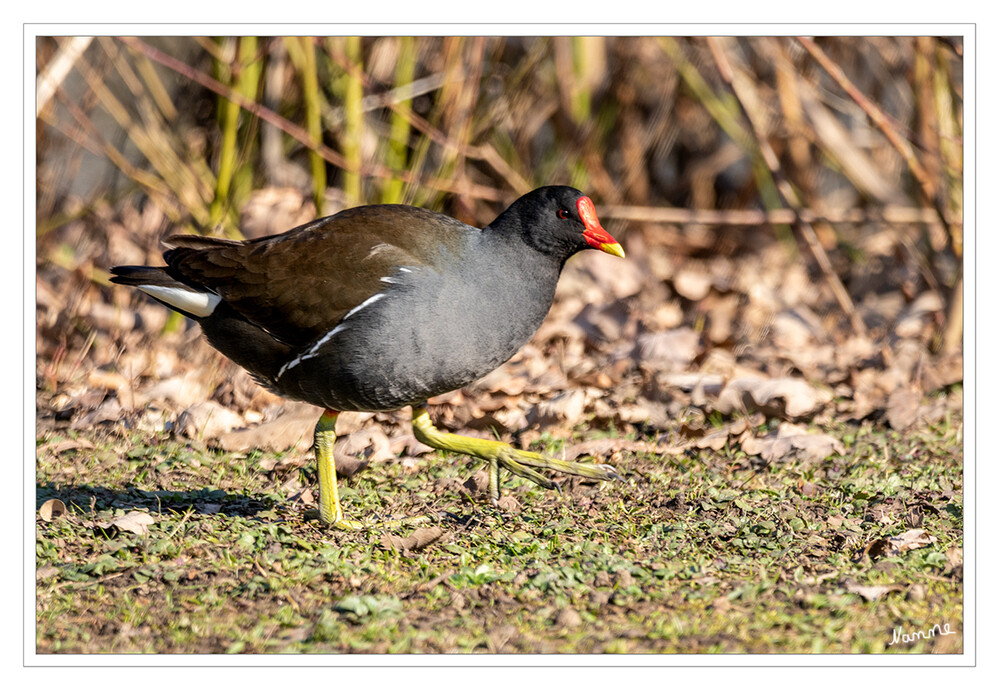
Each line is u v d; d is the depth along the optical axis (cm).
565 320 1483
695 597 736
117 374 1265
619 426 1128
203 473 1002
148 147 1599
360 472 986
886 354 1305
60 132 1725
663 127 1928
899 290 1681
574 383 1248
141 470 1003
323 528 869
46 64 1534
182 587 747
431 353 846
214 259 880
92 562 775
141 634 682
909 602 727
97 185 1848
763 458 1029
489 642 666
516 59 1811
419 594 745
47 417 1141
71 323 1408
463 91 1597
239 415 1166
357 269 846
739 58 1919
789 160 1914
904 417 1130
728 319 1494
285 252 867
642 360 1300
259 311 862
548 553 812
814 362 1323
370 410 887
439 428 1123
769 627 690
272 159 1694
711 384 1200
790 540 838
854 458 1035
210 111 1681
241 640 673
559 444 1074
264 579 753
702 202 2042
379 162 1681
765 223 1973
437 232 868
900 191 1931
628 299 1563
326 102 1689
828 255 1905
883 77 1845
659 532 859
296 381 877
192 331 1429
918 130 1595
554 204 874
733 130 1844
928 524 866
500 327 866
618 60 1892
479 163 1842
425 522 886
